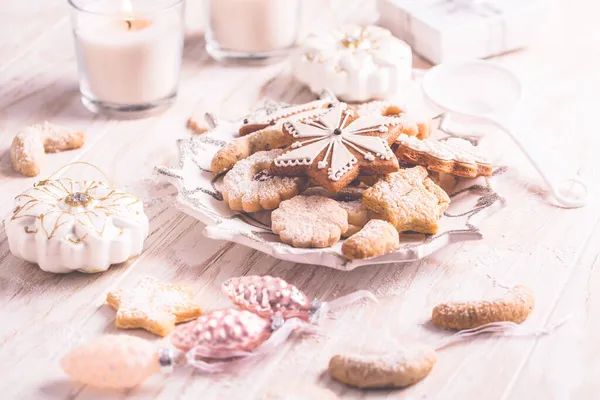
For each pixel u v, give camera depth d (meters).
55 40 1.09
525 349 0.75
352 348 0.75
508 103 0.95
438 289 0.80
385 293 0.80
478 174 0.85
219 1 1.03
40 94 1.01
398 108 0.93
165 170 0.85
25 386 0.73
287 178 0.84
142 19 0.95
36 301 0.79
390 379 0.72
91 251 0.79
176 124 0.98
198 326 0.73
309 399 0.71
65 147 0.94
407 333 0.77
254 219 0.83
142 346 0.72
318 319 0.76
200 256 0.83
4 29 1.11
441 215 0.83
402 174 0.83
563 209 0.88
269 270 0.81
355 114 0.87
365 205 0.81
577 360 0.75
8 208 0.87
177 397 0.72
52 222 0.79
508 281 0.81
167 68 0.97
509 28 1.06
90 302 0.79
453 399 0.72
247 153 0.88
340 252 0.78
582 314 0.78
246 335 0.73
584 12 1.15
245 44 1.05
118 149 0.94
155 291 0.78
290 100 1.01
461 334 0.76
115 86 0.96
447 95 0.97
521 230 0.86
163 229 0.85
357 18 1.14
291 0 1.04
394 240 0.78
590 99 1.01
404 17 1.07
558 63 1.06
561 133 0.96
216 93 1.02
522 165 0.93
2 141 0.95
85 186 0.83
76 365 0.72
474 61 0.98
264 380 0.73
